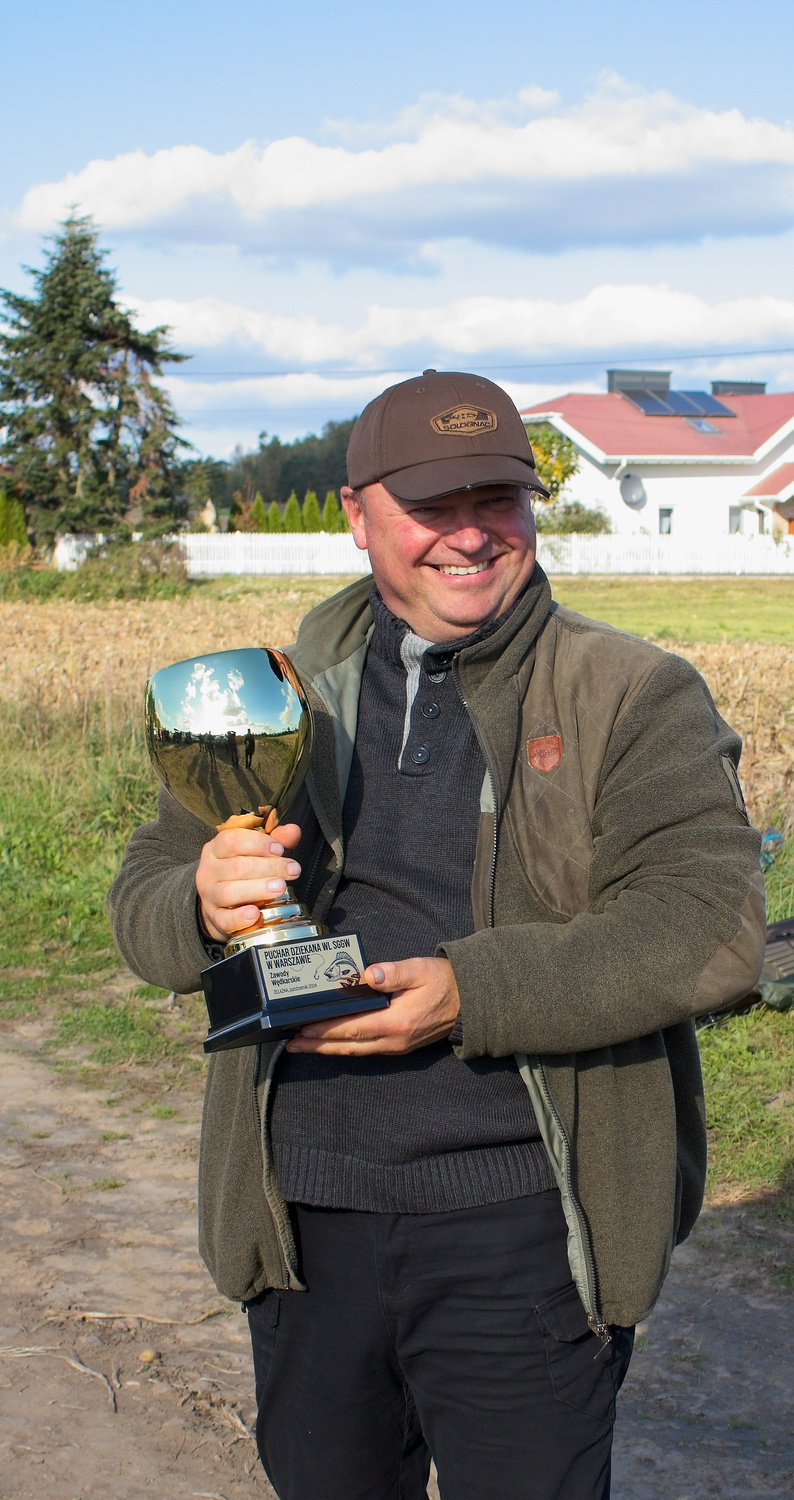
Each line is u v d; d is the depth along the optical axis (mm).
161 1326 3623
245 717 1693
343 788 1796
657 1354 3453
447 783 1753
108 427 49625
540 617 1757
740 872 1577
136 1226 4188
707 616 30562
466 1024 1518
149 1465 3029
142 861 1941
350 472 1823
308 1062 1735
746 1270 3822
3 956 6832
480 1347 1665
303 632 1922
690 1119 1838
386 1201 1681
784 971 5676
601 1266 1651
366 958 1730
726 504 52594
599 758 1662
